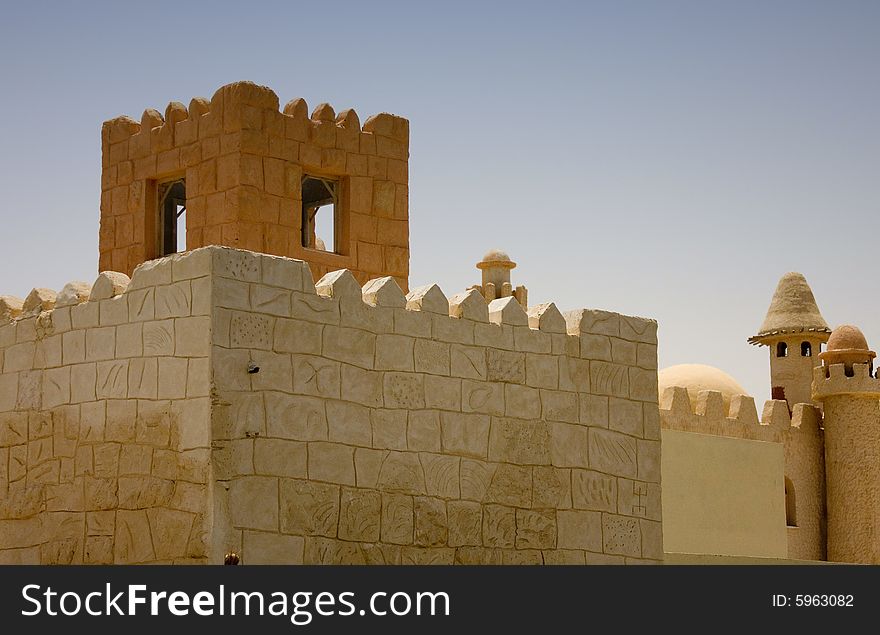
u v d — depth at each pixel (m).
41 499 18.73
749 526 35.66
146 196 24.75
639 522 21.05
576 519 20.22
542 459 19.92
